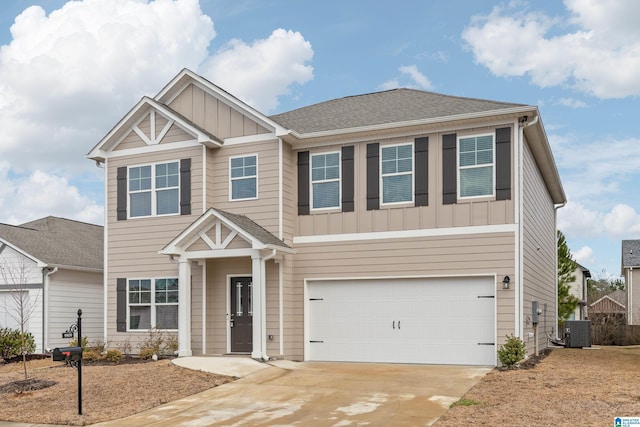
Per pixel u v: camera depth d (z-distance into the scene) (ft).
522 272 48.24
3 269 69.26
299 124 59.21
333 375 44.19
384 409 33.12
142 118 60.64
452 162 50.83
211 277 56.85
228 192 56.95
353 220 53.93
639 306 114.93
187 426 31.19
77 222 89.81
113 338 59.62
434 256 50.72
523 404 32.24
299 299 55.16
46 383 42.52
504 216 48.75
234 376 44.19
